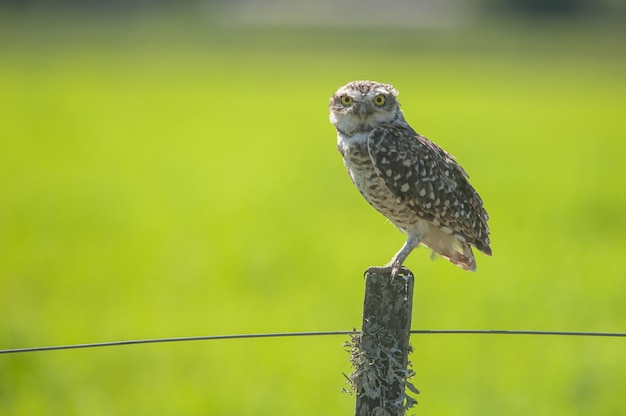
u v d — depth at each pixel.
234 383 11.01
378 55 81.12
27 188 23.69
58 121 39.91
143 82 58.28
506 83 61.06
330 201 22.42
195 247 17.38
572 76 67.56
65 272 15.46
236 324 12.84
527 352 11.91
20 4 104.94
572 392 10.50
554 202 21.89
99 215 20.36
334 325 12.65
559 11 111.31
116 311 13.48
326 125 41.06
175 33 97.56
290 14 129.88
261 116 44.56
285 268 15.79
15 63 65.38
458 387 10.78
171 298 14.15
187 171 27.34
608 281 14.78
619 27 102.31
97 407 10.23
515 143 34.19
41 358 11.56
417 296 14.15
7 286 14.62
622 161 29.58
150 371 11.42
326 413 10.09
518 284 14.67
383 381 5.65
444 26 108.88
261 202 22.19
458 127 38.88
